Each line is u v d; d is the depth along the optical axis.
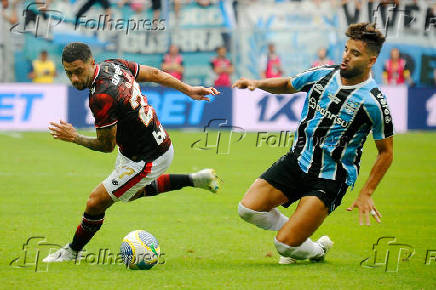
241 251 20.97
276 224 19.89
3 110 51.78
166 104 53.16
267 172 19.66
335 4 58.41
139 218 25.50
